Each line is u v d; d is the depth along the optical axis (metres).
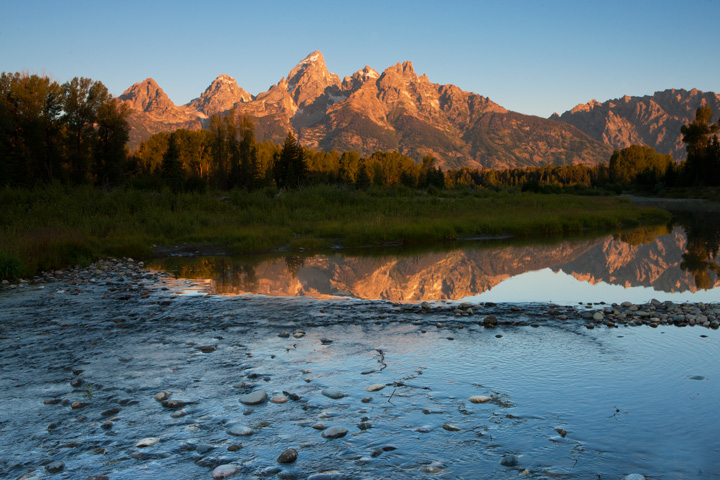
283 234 19.55
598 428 3.56
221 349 5.66
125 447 3.29
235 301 8.62
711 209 48.94
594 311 7.55
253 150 59.69
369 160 108.81
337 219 25.14
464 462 3.05
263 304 8.34
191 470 2.98
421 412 3.84
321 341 5.96
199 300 8.73
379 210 28.64
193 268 13.29
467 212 30.09
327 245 18.27
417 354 5.41
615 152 123.38
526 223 23.59
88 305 8.30
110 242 16.38
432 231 20.31
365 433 3.47
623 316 7.12
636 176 104.50
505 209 33.16
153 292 9.62
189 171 70.06
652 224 29.78
